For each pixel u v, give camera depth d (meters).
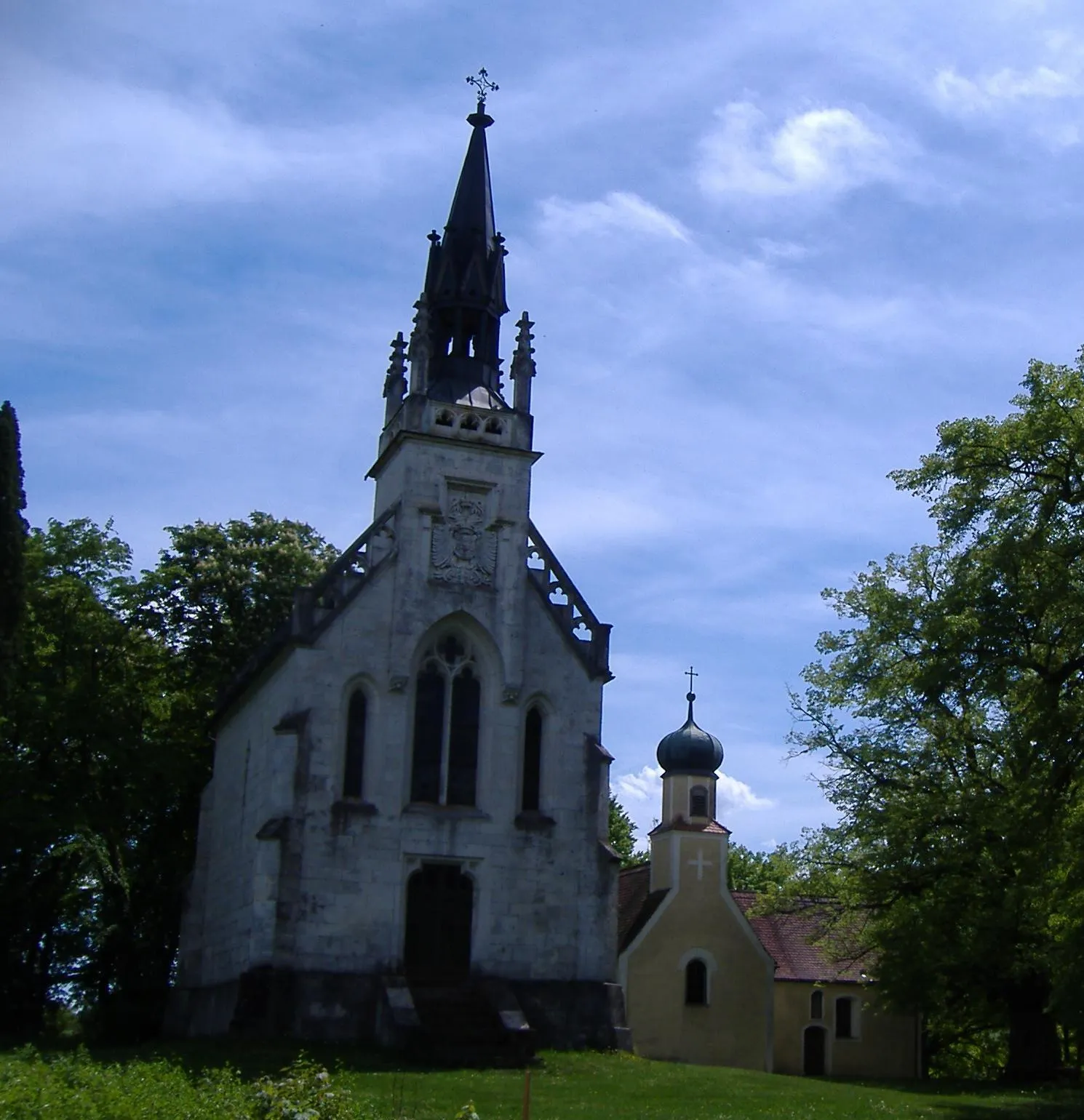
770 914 55.53
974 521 38.69
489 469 48.66
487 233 53.34
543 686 47.97
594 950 46.09
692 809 63.44
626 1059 42.78
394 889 44.44
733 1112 32.53
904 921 48.59
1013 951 47.97
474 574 47.72
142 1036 56.53
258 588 64.56
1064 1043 61.66
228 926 49.19
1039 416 38.31
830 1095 37.53
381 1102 30.97
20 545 47.00
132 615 63.22
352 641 45.94
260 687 49.72
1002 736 46.44
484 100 55.56
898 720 52.88
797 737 55.41
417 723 46.62
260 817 46.47
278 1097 21.83
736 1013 60.16
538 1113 30.59
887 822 51.06
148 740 58.56
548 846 46.56
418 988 43.97
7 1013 56.25
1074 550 36.66
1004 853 45.16
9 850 54.78
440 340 51.84
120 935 58.88
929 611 43.22
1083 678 37.31
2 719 52.69
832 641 55.34
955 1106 36.78
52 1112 20.41
